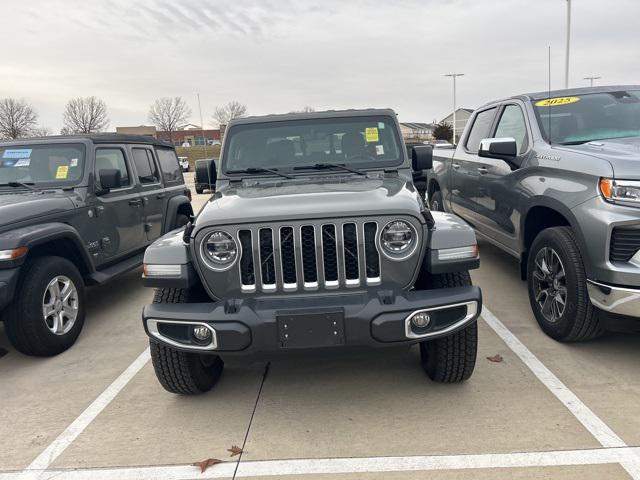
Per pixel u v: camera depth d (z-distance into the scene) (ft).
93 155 17.65
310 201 10.23
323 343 9.46
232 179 13.67
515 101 17.47
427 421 10.23
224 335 9.52
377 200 10.17
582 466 8.64
